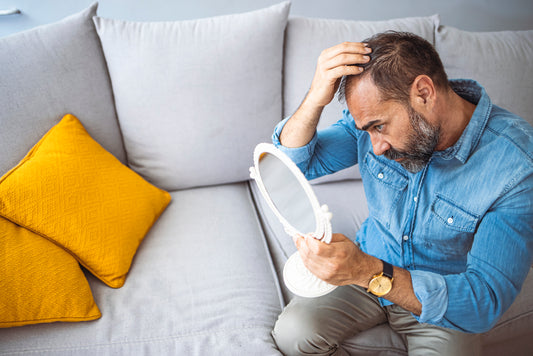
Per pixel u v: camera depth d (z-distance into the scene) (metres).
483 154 0.88
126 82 1.41
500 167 0.85
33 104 1.30
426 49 0.81
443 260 1.02
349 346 1.10
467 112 0.89
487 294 0.82
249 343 1.03
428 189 0.96
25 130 1.28
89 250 1.14
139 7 1.74
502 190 0.85
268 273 1.24
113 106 1.48
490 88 1.48
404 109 0.79
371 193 1.08
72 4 1.68
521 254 0.82
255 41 1.42
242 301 1.12
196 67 1.40
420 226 0.99
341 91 0.89
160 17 1.77
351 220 1.39
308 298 1.10
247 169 1.55
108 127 1.46
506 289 0.82
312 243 0.80
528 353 1.21
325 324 1.04
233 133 1.48
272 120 1.51
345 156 1.17
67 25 1.38
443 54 1.50
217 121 1.45
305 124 1.00
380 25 1.51
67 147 1.26
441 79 0.82
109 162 1.35
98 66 1.43
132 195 1.32
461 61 1.49
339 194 1.50
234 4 1.80
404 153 0.85
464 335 1.00
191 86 1.41
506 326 1.13
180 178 1.51
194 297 1.12
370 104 0.80
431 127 0.82
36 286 1.02
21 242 1.06
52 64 1.34
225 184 1.60
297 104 1.52
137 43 1.39
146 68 1.39
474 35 1.54
